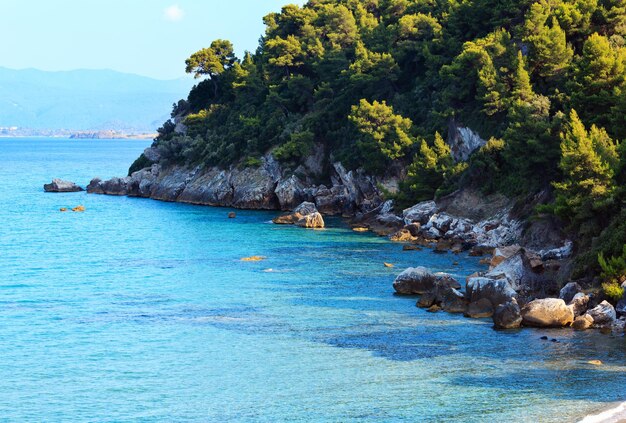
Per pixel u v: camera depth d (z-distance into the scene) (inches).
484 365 2121.1
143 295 3093.0
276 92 7116.1
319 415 1809.8
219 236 4707.2
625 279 2522.1
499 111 4682.6
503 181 4254.4
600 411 1764.3
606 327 2426.2
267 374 2110.0
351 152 5944.9
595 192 2984.7
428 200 4763.8
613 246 2699.3
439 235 4296.3
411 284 3019.2
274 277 3390.7
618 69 3784.5
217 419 1806.1
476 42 5073.8
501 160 4308.6
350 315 2709.2
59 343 2428.6
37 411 1877.5
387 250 4050.2
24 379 2103.8
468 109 5007.4
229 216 5718.5
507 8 5329.7
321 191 6058.1
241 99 7608.3
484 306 2662.4
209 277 3425.2
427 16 6496.1
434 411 1806.1
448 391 1934.1
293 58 7347.4
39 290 3213.6
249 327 2578.7
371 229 4854.8
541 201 3855.8
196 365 2199.8
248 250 4148.6
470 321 2596.0
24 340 2464.3
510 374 2037.4
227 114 7682.1
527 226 3767.2
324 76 6948.8
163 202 6973.4
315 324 2600.9
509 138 4045.3
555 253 3321.9
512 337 2379.4
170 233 4891.7
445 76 5177.2
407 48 6245.1
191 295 3078.2
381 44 6614.2
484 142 4726.9
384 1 7519.7
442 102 5226.4
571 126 3587.6
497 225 4023.1
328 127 6491.1
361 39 7047.2
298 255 3941.9
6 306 2920.8
